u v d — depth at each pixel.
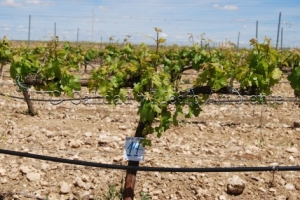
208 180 6.71
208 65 5.01
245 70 5.26
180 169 4.39
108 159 7.45
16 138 8.55
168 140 8.92
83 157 7.52
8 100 12.53
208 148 8.47
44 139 8.56
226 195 6.43
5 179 6.50
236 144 8.88
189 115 5.07
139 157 5.13
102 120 10.56
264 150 8.45
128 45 11.27
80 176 6.76
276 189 6.59
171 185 6.60
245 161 7.63
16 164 7.02
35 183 6.50
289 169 4.29
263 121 11.04
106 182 6.60
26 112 11.08
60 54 5.72
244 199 6.36
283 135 9.69
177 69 11.51
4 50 11.41
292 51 7.96
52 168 6.94
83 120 10.49
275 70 5.29
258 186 6.66
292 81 5.93
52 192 6.30
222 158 7.75
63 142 8.38
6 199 6.07
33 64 5.75
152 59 5.14
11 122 9.77
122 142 8.57
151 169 4.44
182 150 8.20
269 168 4.29
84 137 8.87
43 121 10.18
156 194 6.36
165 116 4.97
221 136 9.52
